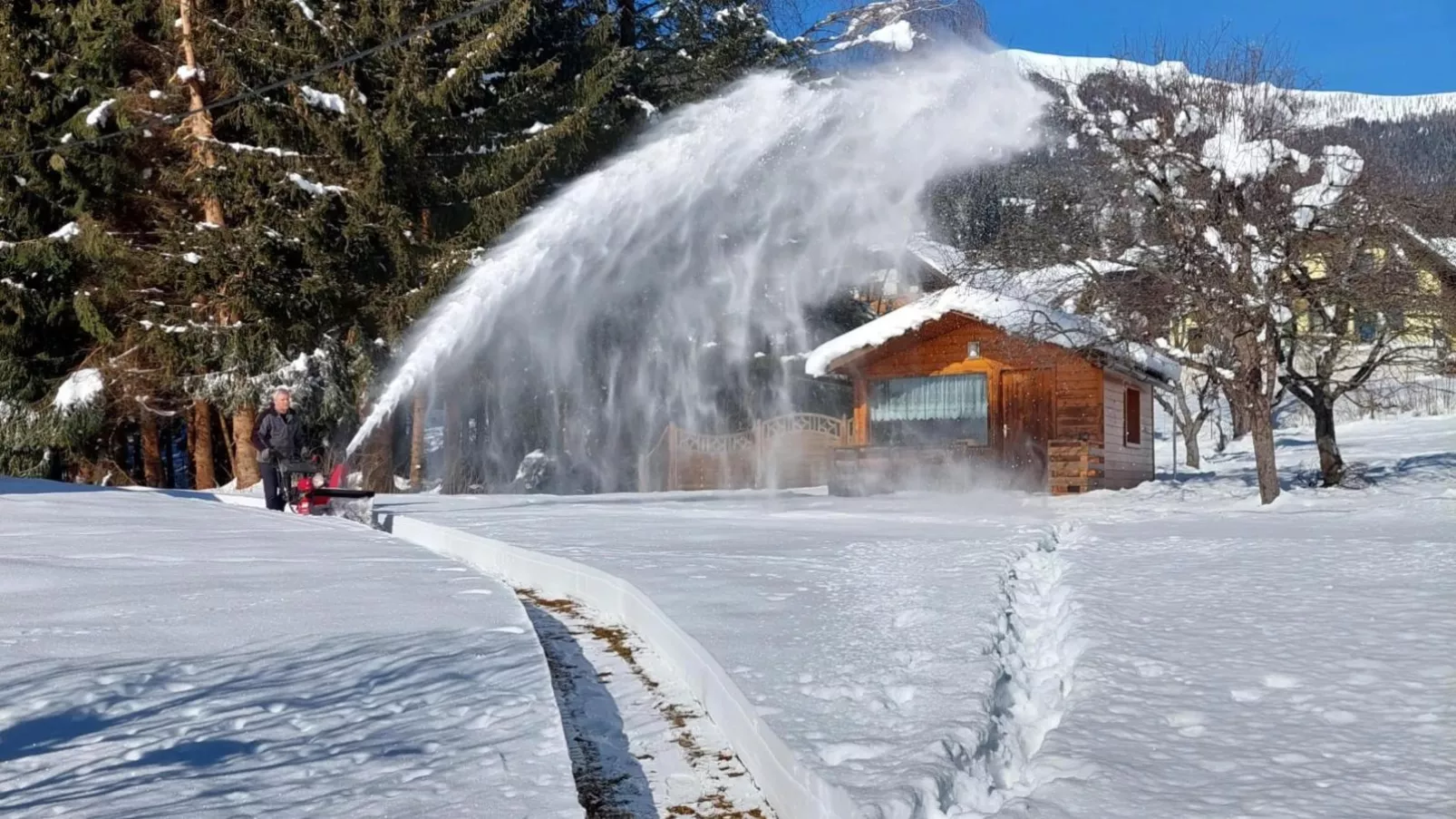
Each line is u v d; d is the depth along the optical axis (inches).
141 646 245.8
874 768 153.2
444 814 147.5
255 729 187.5
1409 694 187.8
